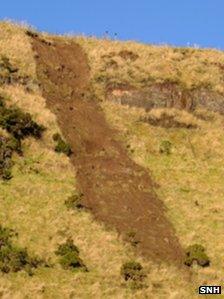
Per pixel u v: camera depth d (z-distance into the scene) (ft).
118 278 132.77
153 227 154.10
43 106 185.98
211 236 154.51
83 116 191.21
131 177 171.01
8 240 135.85
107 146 181.68
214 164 184.14
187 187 172.24
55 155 169.78
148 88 204.54
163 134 192.34
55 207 151.23
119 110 197.98
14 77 193.06
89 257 137.59
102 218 152.35
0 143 164.14
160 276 136.67
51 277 128.47
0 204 147.02
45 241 139.23
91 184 164.45
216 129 198.39
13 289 121.29
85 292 125.29
